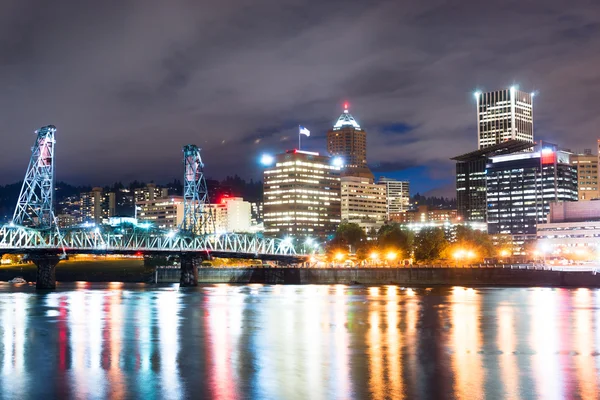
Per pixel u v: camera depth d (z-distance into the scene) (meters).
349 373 78.69
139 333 116.00
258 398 67.50
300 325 126.25
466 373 78.19
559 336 108.94
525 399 66.06
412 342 102.88
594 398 66.38
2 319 139.75
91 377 77.56
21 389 71.94
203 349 97.25
